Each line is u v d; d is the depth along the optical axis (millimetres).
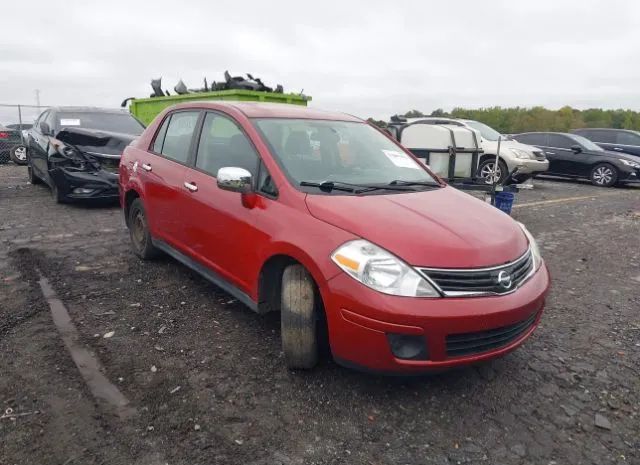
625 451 2568
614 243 7027
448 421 2750
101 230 6617
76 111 9547
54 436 2494
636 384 3213
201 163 4141
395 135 7121
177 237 4375
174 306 4133
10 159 15805
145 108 13055
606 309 4492
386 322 2605
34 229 6570
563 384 3178
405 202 3295
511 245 3033
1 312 3906
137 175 4973
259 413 2742
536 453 2527
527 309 2883
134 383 2986
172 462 2354
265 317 3959
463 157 6777
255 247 3324
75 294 4324
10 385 2920
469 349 2766
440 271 2670
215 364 3230
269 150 3541
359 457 2441
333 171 3682
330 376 3121
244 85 10305
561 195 12055
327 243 2861
